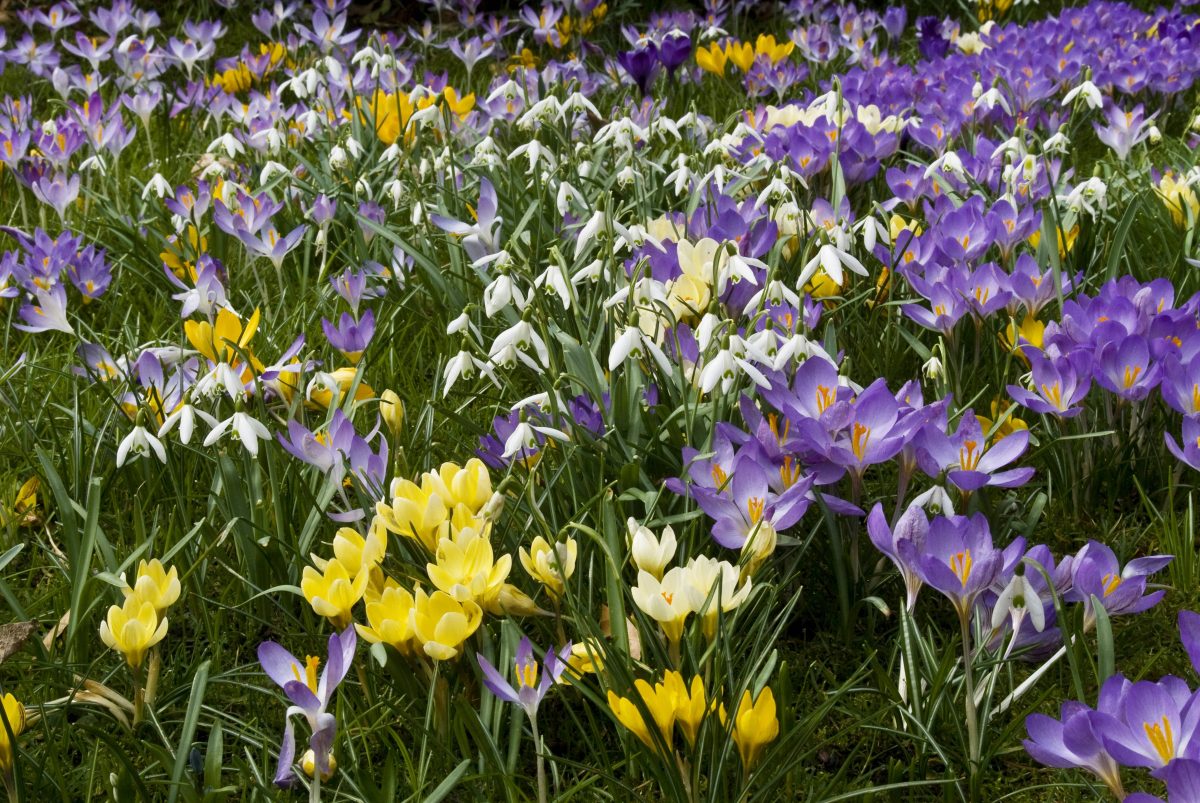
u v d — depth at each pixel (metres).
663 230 3.61
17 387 3.64
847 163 4.43
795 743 2.09
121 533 2.82
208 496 2.88
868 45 7.02
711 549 2.60
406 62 7.09
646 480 2.61
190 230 4.37
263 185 4.59
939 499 2.36
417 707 2.31
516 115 5.42
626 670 2.12
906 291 3.69
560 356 3.24
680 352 2.67
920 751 2.15
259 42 8.31
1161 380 2.69
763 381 2.51
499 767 2.10
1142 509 3.05
